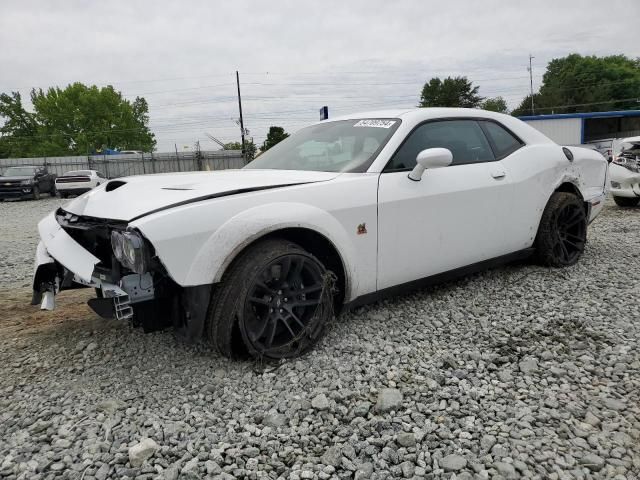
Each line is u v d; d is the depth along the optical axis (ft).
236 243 8.46
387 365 9.12
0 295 15.49
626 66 297.53
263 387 8.45
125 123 226.99
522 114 273.54
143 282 8.33
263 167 12.17
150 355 9.95
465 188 11.78
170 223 8.06
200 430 7.31
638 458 6.53
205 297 8.43
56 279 10.21
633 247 17.84
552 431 7.11
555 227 14.43
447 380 8.55
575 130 110.52
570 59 310.04
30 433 7.42
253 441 7.02
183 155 121.80
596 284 13.35
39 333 11.56
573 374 8.65
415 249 11.02
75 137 217.97
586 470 6.31
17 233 32.24
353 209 9.88
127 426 7.48
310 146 12.25
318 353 9.55
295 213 9.09
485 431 7.16
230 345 8.77
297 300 9.32
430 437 6.99
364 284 10.32
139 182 10.28
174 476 6.34
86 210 9.66
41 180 71.10
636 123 129.70
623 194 29.60
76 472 6.50
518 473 6.30
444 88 264.11
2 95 213.25
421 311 11.73
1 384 9.03
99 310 8.34
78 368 9.53
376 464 6.53
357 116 12.76
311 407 7.83
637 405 7.71
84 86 222.28
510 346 9.78
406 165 11.03
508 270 14.71
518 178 13.12
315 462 6.60
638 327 10.50
